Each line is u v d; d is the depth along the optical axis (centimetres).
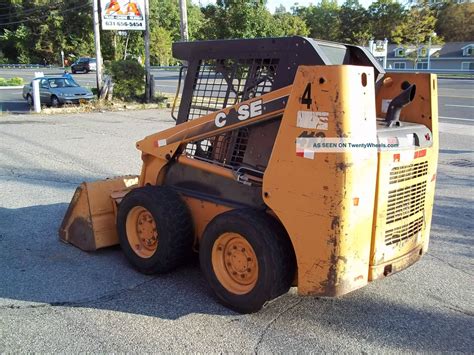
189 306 421
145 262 471
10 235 595
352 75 335
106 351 355
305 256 361
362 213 354
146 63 2300
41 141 1264
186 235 453
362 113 343
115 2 2178
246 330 384
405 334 384
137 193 470
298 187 356
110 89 2234
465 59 5409
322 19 5806
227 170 430
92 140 1287
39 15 7475
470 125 1552
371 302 437
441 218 668
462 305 434
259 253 376
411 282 480
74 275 485
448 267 516
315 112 343
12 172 922
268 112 393
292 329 388
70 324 392
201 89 468
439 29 7331
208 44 453
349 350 360
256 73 424
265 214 392
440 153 1118
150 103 2255
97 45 2231
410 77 452
